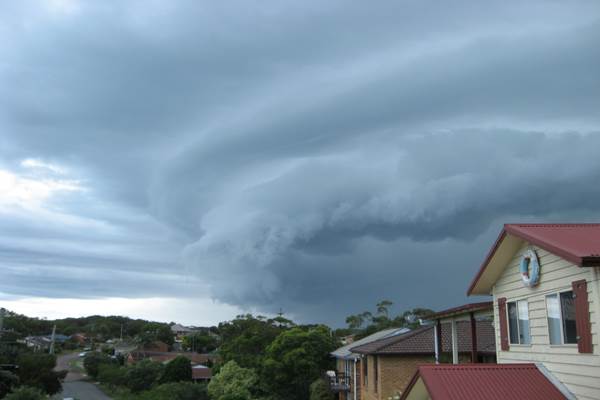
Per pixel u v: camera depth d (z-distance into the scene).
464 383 13.75
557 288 14.18
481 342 27.91
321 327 47.59
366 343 35.19
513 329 16.56
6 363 54.97
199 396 49.41
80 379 96.44
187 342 131.50
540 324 14.95
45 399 43.09
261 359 45.19
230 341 52.00
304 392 41.31
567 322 13.80
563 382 13.70
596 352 12.50
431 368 14.38
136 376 71.75
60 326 186.38
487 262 17.00
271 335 49.34
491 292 18.19
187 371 67.25
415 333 29.44
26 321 162.00
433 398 13.29
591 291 12.79
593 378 12.59
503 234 16.06
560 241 13.84
